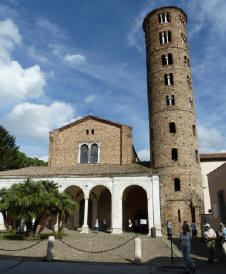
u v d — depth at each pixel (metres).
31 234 22.14
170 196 31.69
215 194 23.67
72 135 42.44
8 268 11.73
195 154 34.75
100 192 37.53
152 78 39.28
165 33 40.72
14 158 50.34
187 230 12.23
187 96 37.12
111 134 41.25
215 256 16.16
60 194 23.45
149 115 38.69
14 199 21.17
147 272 11.61
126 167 35.59
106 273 11.29
